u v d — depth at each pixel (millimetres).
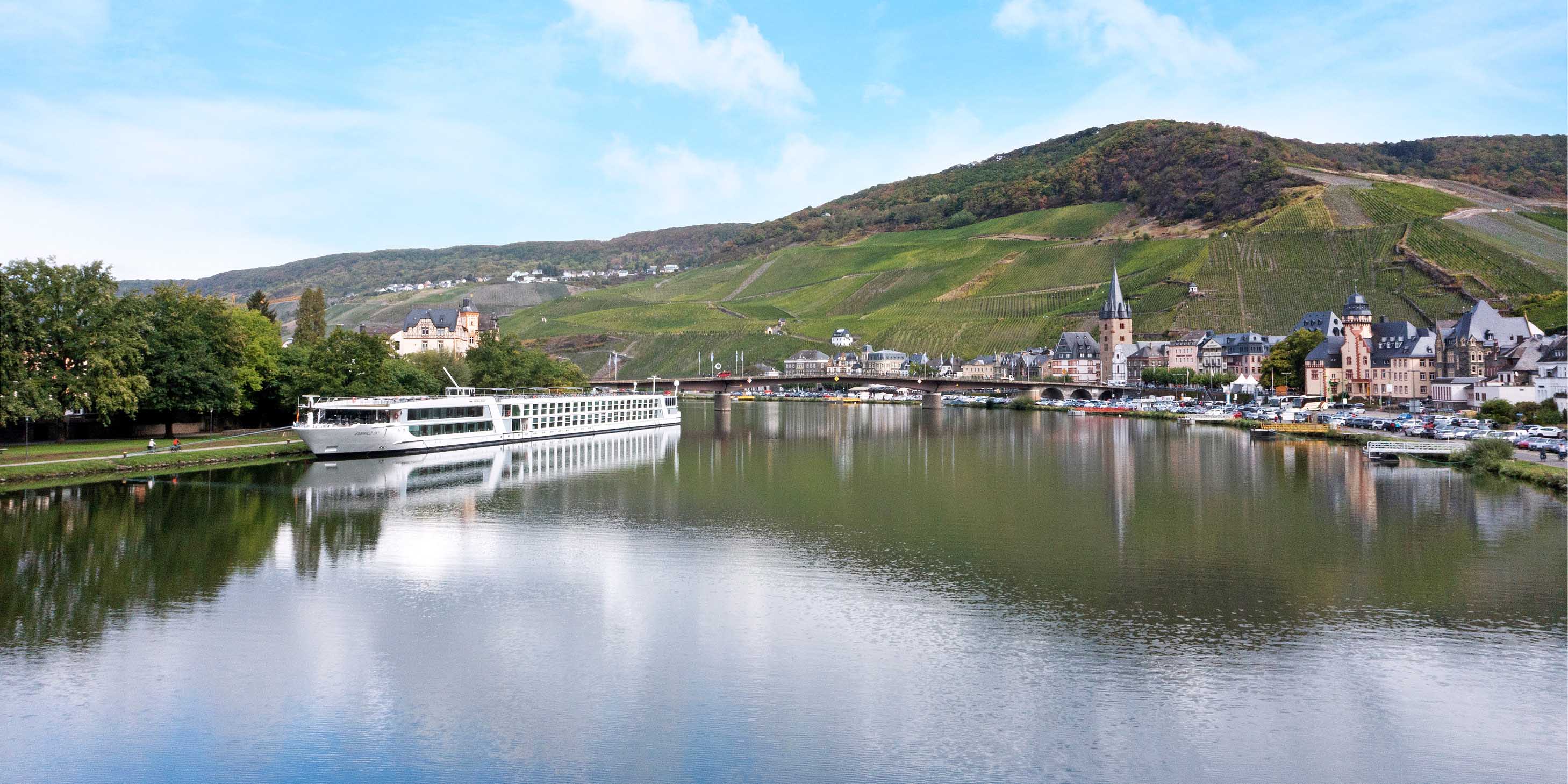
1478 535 82875
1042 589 67250
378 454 138375
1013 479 120750
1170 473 124938
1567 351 183125
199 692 49375
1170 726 45719
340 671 52000
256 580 68812
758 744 44031
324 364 157375
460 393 187125
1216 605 63406
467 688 49875
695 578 70062
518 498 104125
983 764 42250
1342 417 199875
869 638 57188
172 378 134000
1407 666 52719
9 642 56000
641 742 44188
